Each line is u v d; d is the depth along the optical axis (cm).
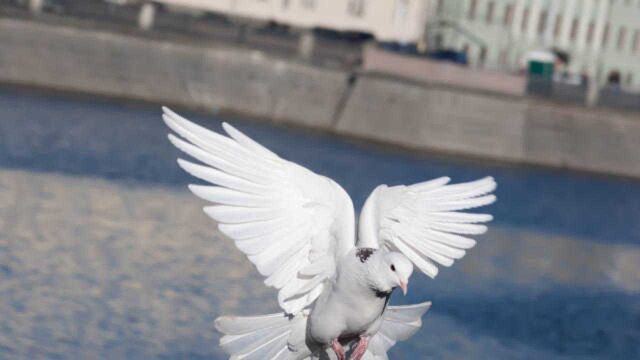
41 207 2747
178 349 1820
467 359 2048
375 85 5575
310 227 905
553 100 5762
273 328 936
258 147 905
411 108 5572
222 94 5512
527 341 2227
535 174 5600
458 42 7775
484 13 7844
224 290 2156
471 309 2347
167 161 3766
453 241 940
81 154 3688
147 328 1892
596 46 8269
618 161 5759
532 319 2370
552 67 6538
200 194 887
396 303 2322
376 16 7506
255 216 894
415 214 939
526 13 7988
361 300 902
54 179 3173
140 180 3341
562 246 3297
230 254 2450
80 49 5309
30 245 2342
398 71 5675
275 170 905
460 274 2638
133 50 5397
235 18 6078
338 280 905
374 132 5547
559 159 5691
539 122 5694
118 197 3002
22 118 4431
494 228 3462
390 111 5556
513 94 5709
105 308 1969
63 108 4906
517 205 4209
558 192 5091
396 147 5538
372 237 919
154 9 5553
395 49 6806
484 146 5619
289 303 920
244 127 5459
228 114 5506
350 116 5566
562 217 4044
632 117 5831
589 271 2970
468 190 952
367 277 892
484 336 2194
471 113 5619
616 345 2320
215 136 891
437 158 5562
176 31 5581
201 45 5512
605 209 4581
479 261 2828
